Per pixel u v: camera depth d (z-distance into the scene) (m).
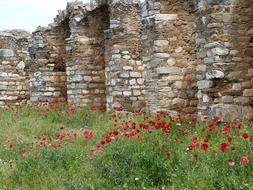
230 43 9.78
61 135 10.56
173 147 7.53
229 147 6.52
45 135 12.08
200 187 5.48
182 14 12.60
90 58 18.69
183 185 5.73
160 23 12.43
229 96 9.80
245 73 9.89
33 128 13.27
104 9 18.44
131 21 16.19
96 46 18.80
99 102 18.80
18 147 10.33
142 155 6.99
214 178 5.64
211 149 6.64
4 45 24.06
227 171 5.77
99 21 18.78
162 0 12.46
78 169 7.46
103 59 18.89
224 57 9.74
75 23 18.55
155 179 6.40
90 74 18.67
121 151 7.55
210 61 9.85
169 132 8.73
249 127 8.39
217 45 9.74
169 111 12.35
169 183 6.16
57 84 21.38
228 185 5.41
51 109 16.97
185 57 12.61
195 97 12.65
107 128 11.52
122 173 6.68
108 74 16.56
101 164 7.26
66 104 18.75
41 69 21.25
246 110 9.88
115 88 16.20
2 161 8.92
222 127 8.67
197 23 10.29
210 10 9.84
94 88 18.73
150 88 12.88
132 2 16.17
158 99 12.42
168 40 12.47
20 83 24.25
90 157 7.93
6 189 7.00
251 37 9.93
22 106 18.45
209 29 9.87
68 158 8.26
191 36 12.66
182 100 12.52
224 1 9.76
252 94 9.94
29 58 23.02
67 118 15.18
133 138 8.25
